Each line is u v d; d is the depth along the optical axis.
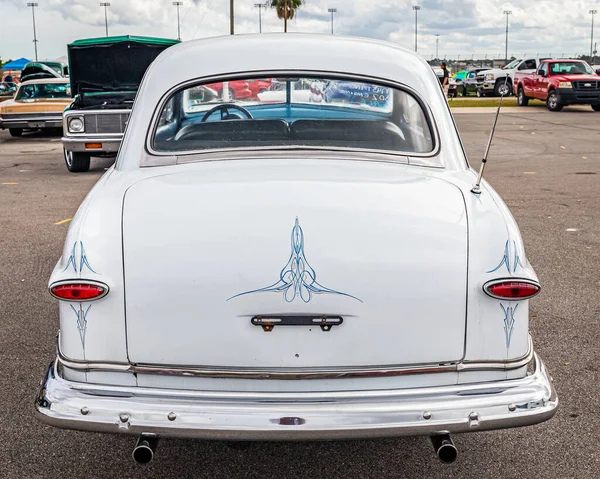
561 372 4.21
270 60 3.64
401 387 2.71
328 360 2.67
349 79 3.56
